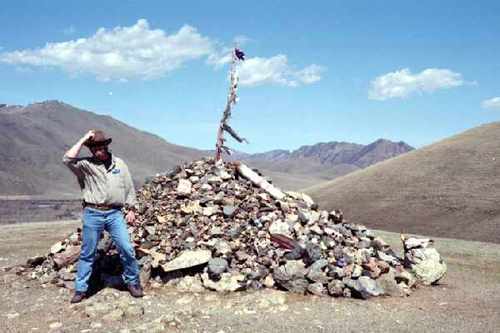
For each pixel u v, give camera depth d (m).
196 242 10.36
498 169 65.50
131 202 8.79
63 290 9.22
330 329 7.24
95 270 9.58
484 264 14.80
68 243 10.98
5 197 143.75
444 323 7.80
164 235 10.76
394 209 60.25
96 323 7.25
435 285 11.05
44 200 141.25
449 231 49.03
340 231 11.58
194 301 8.71
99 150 8.28
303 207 12.38
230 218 11.16
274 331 7.04
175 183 12.60
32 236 20.23
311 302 8.82
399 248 18.19
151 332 6.73
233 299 8.84
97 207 8.41
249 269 9.80
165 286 9.61
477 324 7.80
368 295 9.21
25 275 10.42
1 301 8.59
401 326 7.54
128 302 8.34
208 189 12.11
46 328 7.09
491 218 50.19
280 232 10.41
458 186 63.12
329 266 9.70
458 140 82.62
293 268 9.49
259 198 11.95
